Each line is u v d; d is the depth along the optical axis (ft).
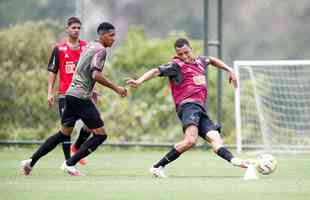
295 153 153.58
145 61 168.66
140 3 303.89
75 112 100.94
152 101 164.35
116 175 102.78
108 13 297.12
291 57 300.81
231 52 302.04
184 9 310.24
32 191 81.10
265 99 164.04
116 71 163.84
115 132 163.22
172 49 173.88
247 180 93.66
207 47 153.48
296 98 163.84
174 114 163.84
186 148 98.02
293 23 303.07
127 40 177.88
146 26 303.27
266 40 302.45
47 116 161.38
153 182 90.94
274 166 96.73
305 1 303.68
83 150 101.09
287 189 82.74
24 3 259.60
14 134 161.58
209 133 98.17
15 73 160.66
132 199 74.64
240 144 153.79
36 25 162.91
